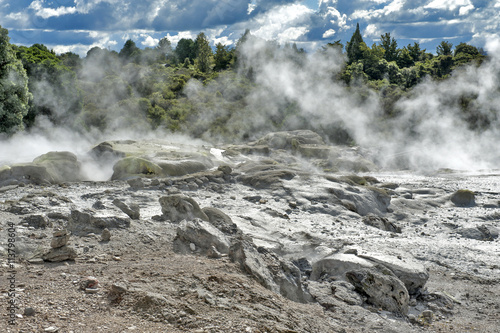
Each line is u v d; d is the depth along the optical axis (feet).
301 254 31.99
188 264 22.04
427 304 26.76
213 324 15.15
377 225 52.16
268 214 49.26
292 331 15.80
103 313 15.35
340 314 22.07
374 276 25.32
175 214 35.04
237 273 21.70
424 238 47.73
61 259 21.81
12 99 94.12
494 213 62.34
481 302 27.81
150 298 16.15
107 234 26.55
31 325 13.70
